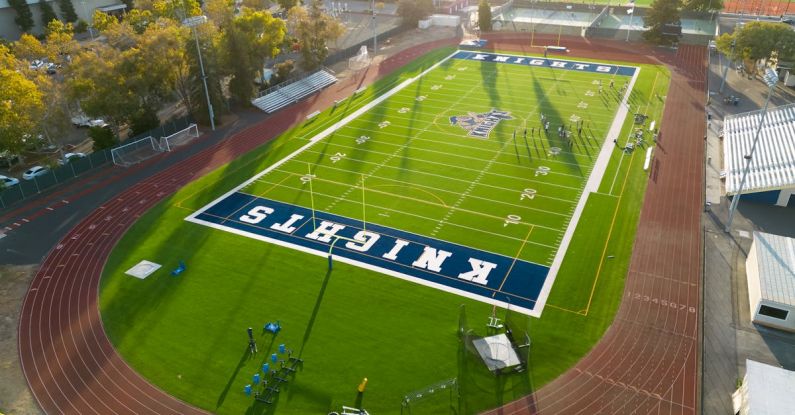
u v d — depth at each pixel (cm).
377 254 4312
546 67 8800
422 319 3653
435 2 13100
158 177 5669
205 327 3625
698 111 6981
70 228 4819
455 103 7394
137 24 8894
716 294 3872
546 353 3384
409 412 3006
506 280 4009
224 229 4694
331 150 6116
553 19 11581
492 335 3500
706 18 11250
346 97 7775
